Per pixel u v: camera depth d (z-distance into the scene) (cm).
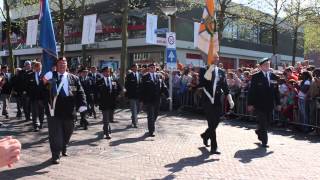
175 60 1855
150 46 3469
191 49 3597
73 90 858
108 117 1156
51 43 853
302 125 1313
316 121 1262
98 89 1150
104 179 730
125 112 1841
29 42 2406
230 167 822
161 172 779
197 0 3012
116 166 827
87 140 1123
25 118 1543
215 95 937
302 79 1344
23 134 1222
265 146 1034
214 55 965
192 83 1789
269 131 1327
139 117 1659
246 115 1562
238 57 4344
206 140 1033
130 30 3550
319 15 2991
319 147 1045
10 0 3203
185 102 1909
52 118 842
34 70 1273
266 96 1024
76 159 891
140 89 1195
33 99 1279
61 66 847
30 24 2411
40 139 1138
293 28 3422
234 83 1623
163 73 1967
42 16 855
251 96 1034
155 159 891
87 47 3869
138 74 1395
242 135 1215
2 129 1317
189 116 1722
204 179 730
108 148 1012
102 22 3794
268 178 741
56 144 848
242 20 3134
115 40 3691
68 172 780
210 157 912
